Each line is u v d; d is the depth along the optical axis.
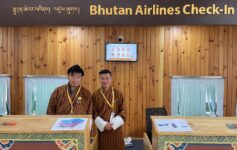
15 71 5.25
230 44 5.12
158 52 5.18
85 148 2.11
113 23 2.84
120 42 5.16
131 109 5.28
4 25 2.88
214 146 2.04
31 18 2.87
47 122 2.29
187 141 2.04
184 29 5.12
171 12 2.81
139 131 5.29
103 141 3.49
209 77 5.14
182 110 5.20
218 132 2.04
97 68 5.23
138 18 2.83
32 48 5.20
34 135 2.07
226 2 2.79
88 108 3.13
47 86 5.20
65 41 5.19
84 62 5.21
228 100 5.20
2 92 5.24
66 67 5.22
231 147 2.03
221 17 2.80
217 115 5.16
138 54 5.19
